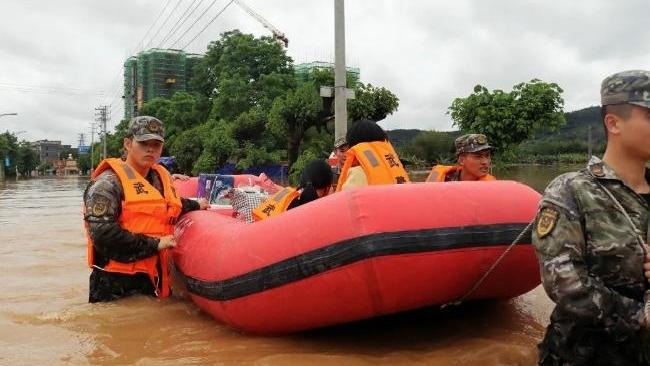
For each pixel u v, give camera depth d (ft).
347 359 10.21
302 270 9.93
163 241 14.35
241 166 86.12
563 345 7.28
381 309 9.96
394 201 9.57
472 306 13.79
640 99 6.64
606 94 6.96
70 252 25.54
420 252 9.34
